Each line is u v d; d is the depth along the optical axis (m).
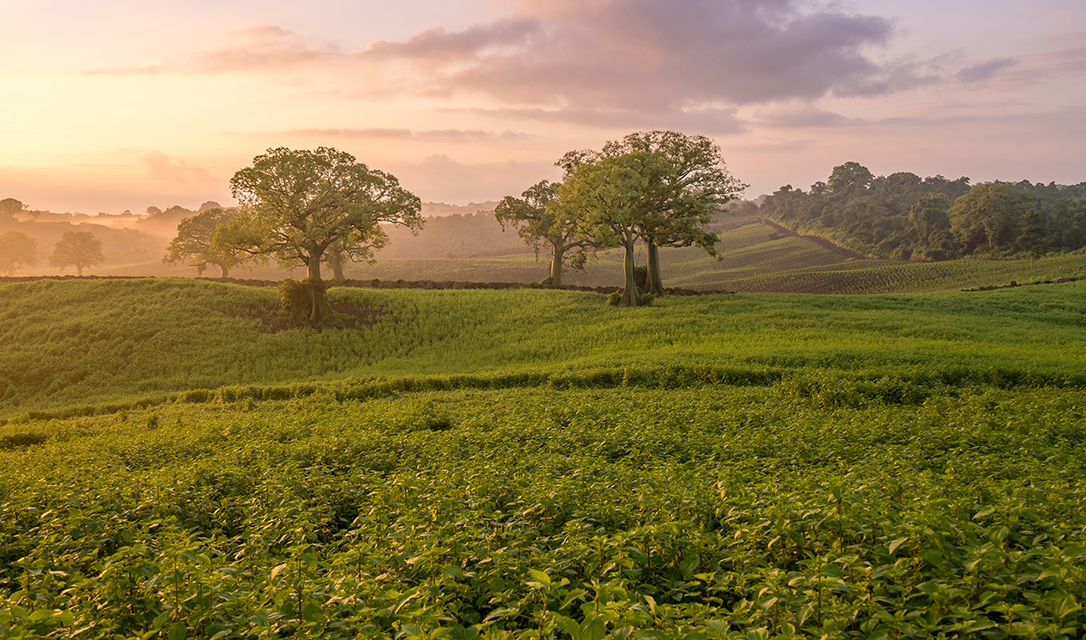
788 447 13.62
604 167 51.41
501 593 5.55
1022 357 28.11
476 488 9.66
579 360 33.41
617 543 6.12
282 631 5.77
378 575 6.32
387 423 18.97
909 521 6.35
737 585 5.76
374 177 53.44
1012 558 5.42
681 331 40.91
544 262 154.75
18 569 8.12
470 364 37.84
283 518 8.62
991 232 117.75
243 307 48.81
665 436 14.98
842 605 4.96
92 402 33.91
